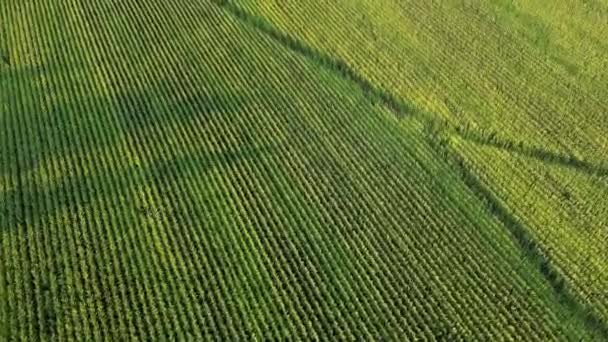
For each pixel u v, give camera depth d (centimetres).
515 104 3203
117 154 2864
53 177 2756
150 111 3073
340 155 2906
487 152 2959
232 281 2420
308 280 2433
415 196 2747
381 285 2428
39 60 3334
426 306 2370
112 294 2367
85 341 2241
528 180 2848
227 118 3055
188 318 2311
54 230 2559
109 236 2544
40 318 2283
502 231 2633
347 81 3275
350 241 2569
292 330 2286
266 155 2894
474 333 2309
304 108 3119
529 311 2378
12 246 2502
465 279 2459
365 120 3072
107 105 3100
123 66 3325
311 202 2706
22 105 3083
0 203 2648
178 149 2898
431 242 2578
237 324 2298
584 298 2438
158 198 2691
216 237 2562
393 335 2291
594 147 3016
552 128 3094
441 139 3002
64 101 3112
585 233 2655
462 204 2723
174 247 2519
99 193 2697
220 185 2755
